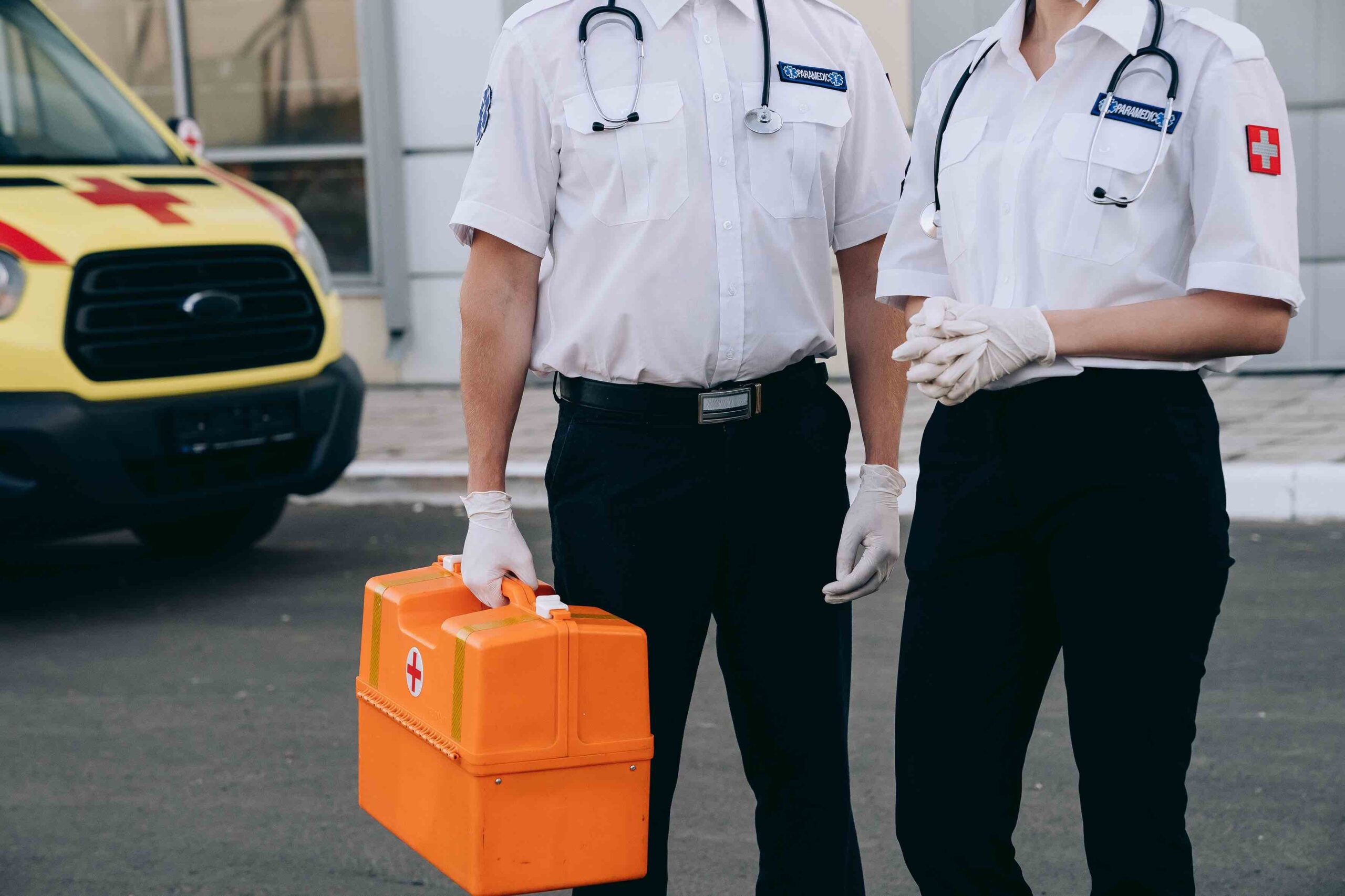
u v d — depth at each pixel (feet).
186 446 18.45
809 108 8.31
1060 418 7.22
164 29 35.27
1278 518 22.22
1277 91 7.06
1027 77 7.52
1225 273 6.86
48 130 20.26
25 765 14.16
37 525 17.83
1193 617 7.24
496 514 8.16
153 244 18.30
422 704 7.52
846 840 8.74
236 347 19.04
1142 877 7.38
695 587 8.28
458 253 34.17
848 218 8.77
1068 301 7.27
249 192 20.70
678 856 11.88
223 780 13.73
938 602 7.75
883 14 31.19
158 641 18.03
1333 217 30.81
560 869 7.18
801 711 8.52
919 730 7.86
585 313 8.17
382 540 23.11
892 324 8.81
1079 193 7.21
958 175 7.69
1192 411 7.22
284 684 16.37
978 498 7.54
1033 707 7.88
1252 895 10.85
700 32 8.14
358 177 34.88
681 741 8.44
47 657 17.49
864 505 8.54
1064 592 7.36
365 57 33.63
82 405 17.67
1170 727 7.30
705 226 8.05
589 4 8.11
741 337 8.09
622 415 8.16
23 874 11.84
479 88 33.42
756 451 8.21
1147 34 7.18
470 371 8.32
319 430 19.84
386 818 8.06
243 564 21.80
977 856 7.87
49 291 17.62
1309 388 29.78
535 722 7.02
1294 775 12.96
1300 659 15.93
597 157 8.05
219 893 11.46
